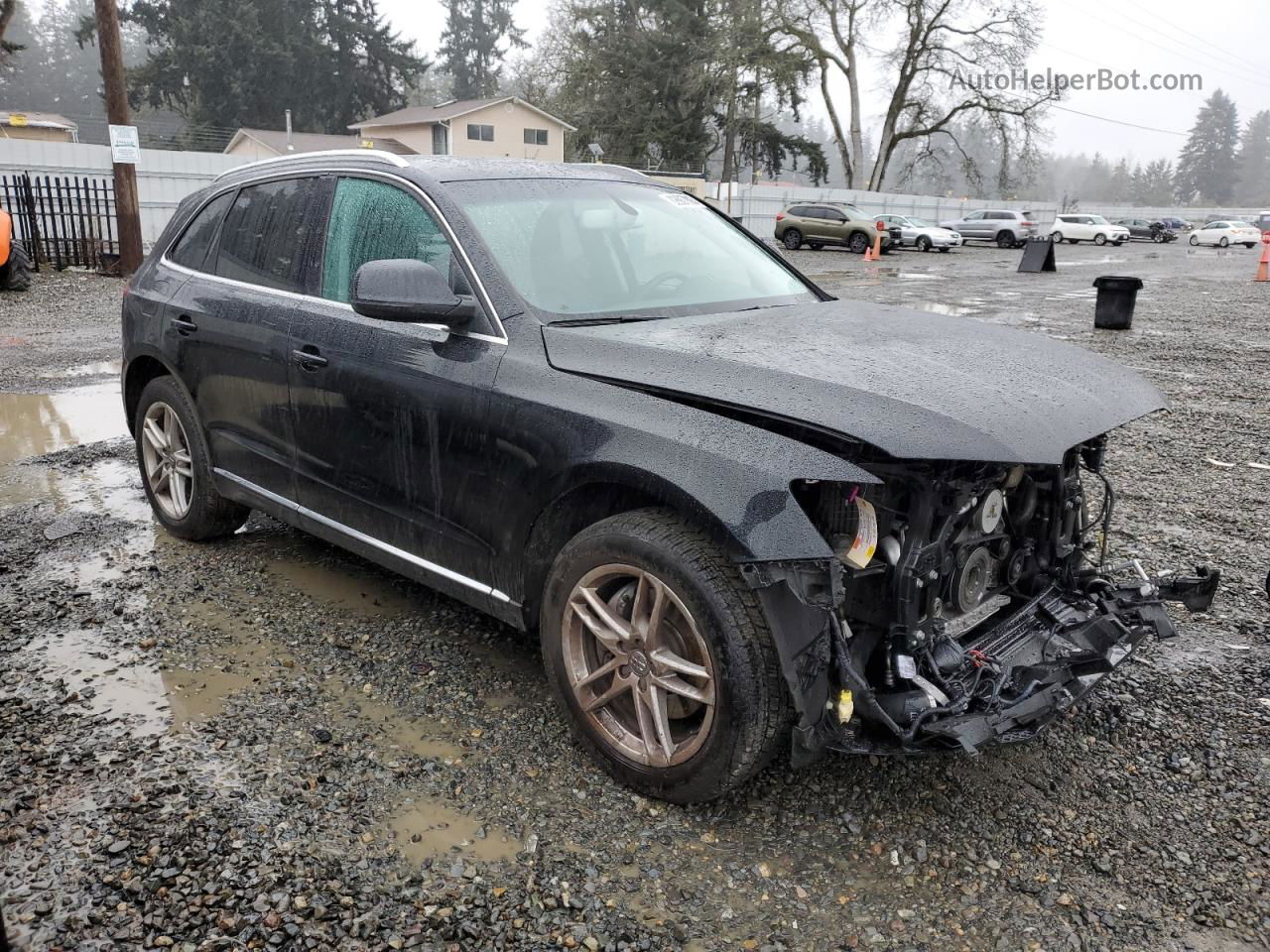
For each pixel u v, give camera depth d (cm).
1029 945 236
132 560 459
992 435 247
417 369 336
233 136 5528
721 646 259
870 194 4972
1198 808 291
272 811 276
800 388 264
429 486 339
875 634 270
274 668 360
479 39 8681
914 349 308
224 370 424
